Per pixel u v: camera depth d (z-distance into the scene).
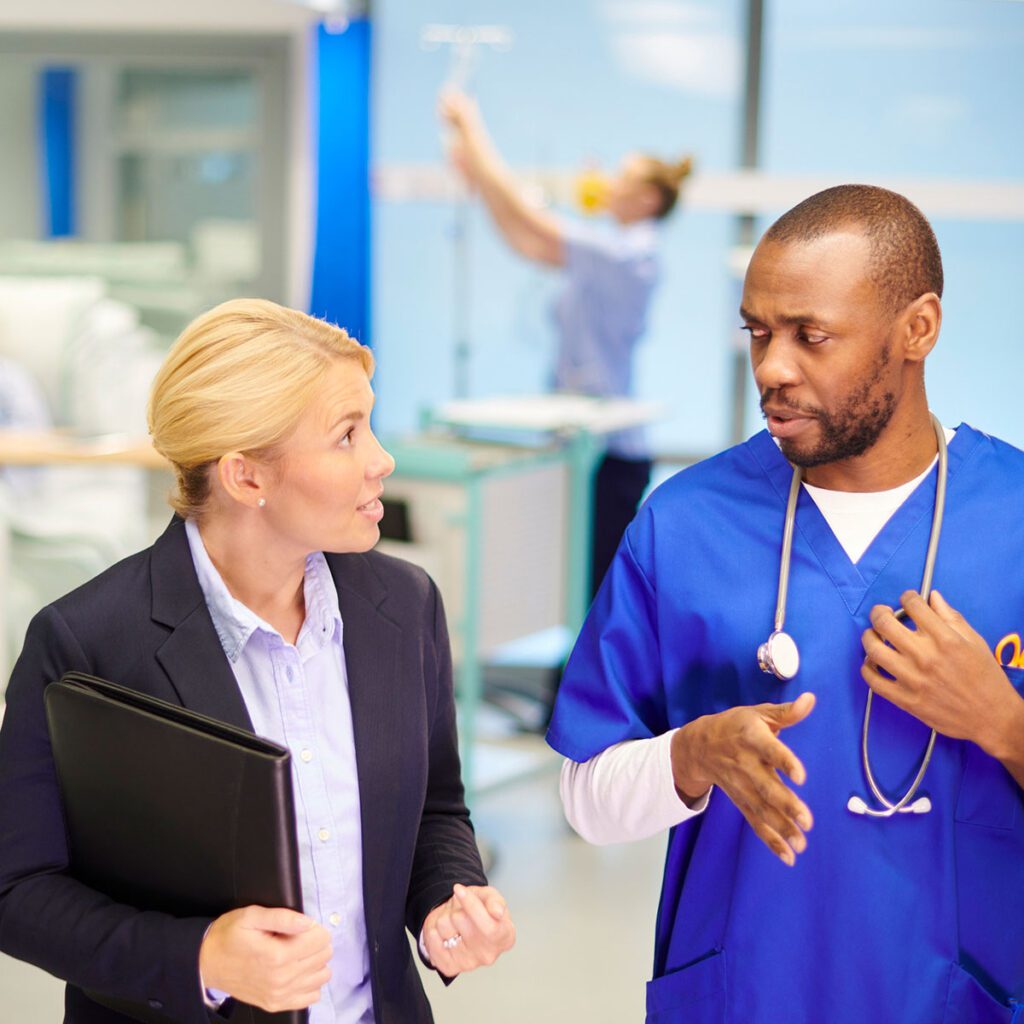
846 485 1.21
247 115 5.09
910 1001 1.17
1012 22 4.90
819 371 1.08
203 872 1.07
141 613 1.20
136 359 4.66
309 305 5.14
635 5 5.00
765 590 1.22
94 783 1.12
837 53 4.97
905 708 1.09
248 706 1.22
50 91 5.11
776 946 1.19
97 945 1.09
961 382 5.14
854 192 1.10
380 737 1.24
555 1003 2.77
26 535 3.83
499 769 4.03
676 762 1.15
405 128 5.14
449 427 4.16
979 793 1.17
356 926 1.24
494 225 4.97
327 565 1.27
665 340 5.23
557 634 5.28
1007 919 1.19
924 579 1.17
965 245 5.05
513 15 5.05
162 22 4.96
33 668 1.19
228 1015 1.11
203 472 1.19
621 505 4.30
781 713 1.04
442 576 3.47
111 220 5.23
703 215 5.12
